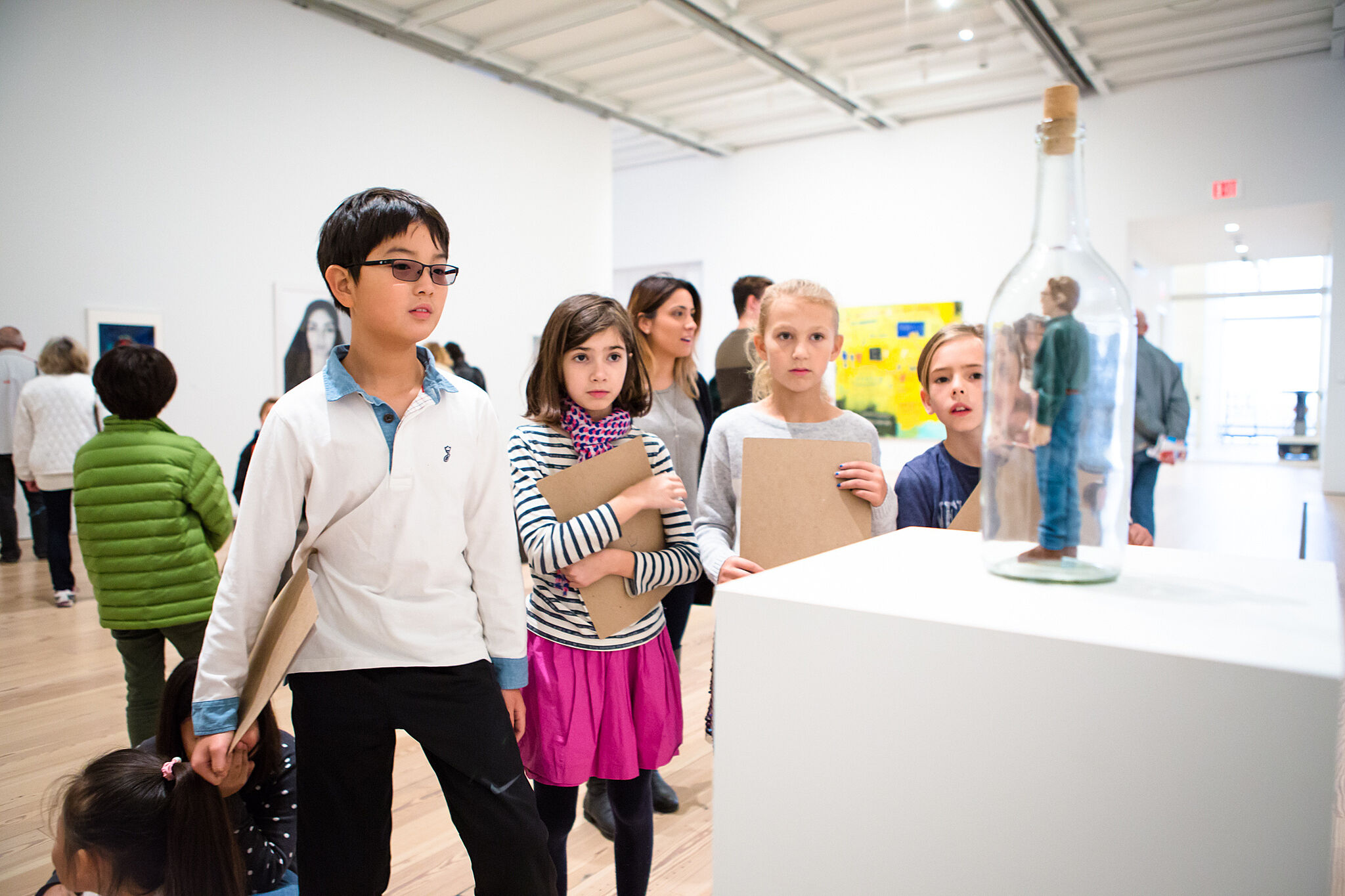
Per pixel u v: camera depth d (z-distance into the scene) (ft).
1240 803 1.67
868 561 2.72
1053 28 22.89
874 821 2.10
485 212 25.30
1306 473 39.50
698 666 11.37
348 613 3.83
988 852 1.95
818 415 5.44
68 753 8.43
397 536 3.87
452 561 4.05
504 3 21.50
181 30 18.54
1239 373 54.29
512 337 26.20
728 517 5.54
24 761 8.25
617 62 25.41
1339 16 21.98
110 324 17.56
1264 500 27.53
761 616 2.24
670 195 36.24
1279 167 25.07
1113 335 2.32
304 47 20.76
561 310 5.17
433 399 4.04
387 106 22.62
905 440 30.96
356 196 3.84
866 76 26.84
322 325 21.15
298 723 3.86
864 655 2.08
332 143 21.39
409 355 3.99
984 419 2.48
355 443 3.80
